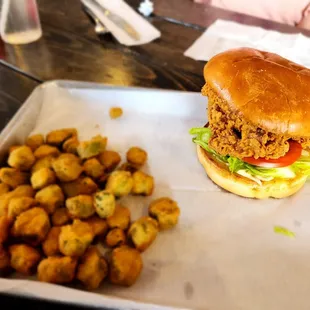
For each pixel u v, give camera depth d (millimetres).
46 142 350
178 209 297
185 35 504
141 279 266
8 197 292
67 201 285
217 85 292
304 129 272
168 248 287
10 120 360
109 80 427
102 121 390
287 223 308
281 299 260
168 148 369
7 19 473
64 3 578
